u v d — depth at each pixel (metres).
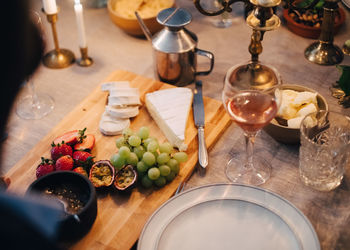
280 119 1.12
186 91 1.29
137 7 1.65
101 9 1.88
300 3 1.32
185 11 1.32
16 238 0.18
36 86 1.47
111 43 1.68
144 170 1.01
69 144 1.13
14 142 1.24
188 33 1.37
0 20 0.15
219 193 0.96
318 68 1.46
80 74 1.52
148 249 0.85
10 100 0.16
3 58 0.15
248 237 0.88
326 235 0.90
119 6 1.67
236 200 0.93
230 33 1.68
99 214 0.97
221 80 1.44
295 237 0.84
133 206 0.99
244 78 1.23
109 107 1.24
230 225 0.90
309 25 1.60
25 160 1.12
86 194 0.90
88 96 1.35
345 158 0.95
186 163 1.10
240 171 1.08
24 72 0.16
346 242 0.89
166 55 1.34
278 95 0.92
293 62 1.50
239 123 0.89
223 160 1.13
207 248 0.86
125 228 0.94
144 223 0.95
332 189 1.01
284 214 0.90
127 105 1.25
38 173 1.01
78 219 0.84
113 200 1.00
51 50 1.61
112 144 1.17
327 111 0.98
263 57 1.53
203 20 1.76
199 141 1.13
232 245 0.87
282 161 1.10
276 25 1.15
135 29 1.61
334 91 1.33
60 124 1.24
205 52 1.35
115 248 0.90
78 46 1.66
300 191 1.01
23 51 0.16
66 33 1.74
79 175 0.90
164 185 1.04
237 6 1.83
